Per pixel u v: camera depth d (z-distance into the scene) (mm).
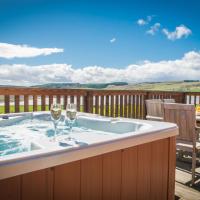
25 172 1198
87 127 2949
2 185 1135
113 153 1589
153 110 3588
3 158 1187
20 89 3699
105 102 4926
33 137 2580
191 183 2777
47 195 1283
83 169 1433
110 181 1578
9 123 2980
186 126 2861
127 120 2629
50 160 1285
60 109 2045
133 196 1747
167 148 2055
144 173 1826
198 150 2824
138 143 1741
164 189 2055
